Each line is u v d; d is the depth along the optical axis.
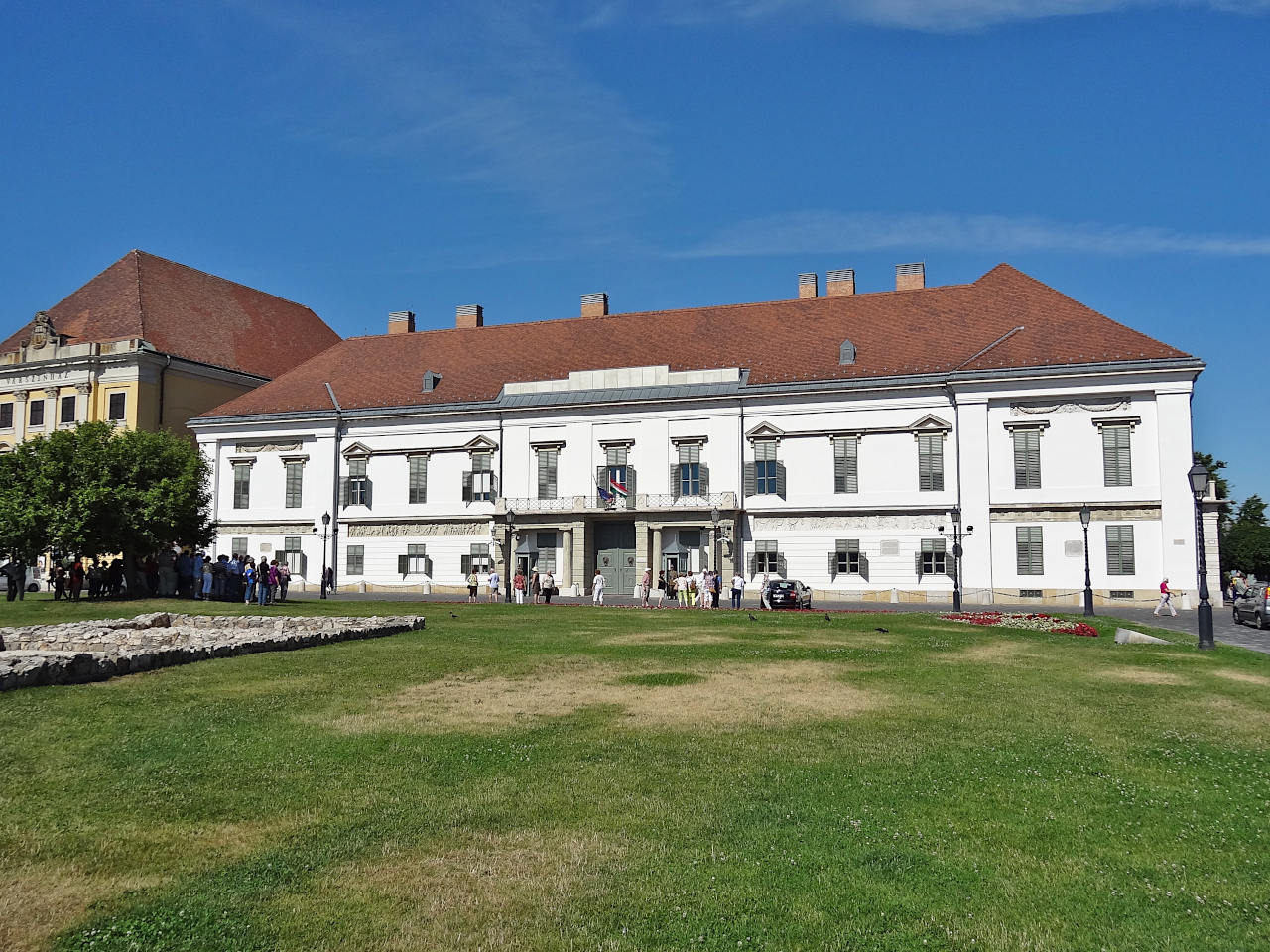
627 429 66.38
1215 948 9.15
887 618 38.81
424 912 9.81
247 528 73.31
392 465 71.00
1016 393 58.31
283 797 13.26
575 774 14.28
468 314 81.19
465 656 25.52
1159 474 55.66
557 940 9.25
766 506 63.19
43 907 9.87
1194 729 17.53
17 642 26.27
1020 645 29.33
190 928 9.46
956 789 13.71
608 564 67.19
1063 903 10.09
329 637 28.91
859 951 9.09
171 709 18.31
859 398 61.97
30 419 80.06
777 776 14.21
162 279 84.69
